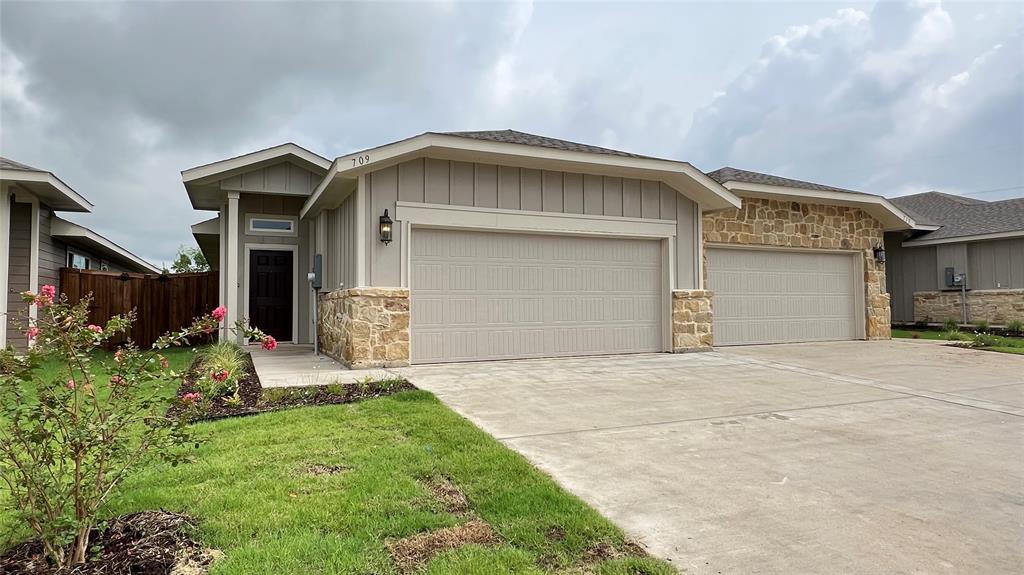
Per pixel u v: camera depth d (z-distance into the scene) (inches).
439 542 105.9
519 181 361.7
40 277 428.5
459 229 349.4
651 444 179.0
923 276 665.6
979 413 228.4
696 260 418.3
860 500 133.9
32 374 96.4
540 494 130.1
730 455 168.7
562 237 379.9
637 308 402.3
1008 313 581.9
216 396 227.8
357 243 324.5
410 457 153.7
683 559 103.1
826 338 510.9
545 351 371.6
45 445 95.7
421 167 339.0
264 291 483.8
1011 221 593.9
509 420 206.8
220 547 103.0
